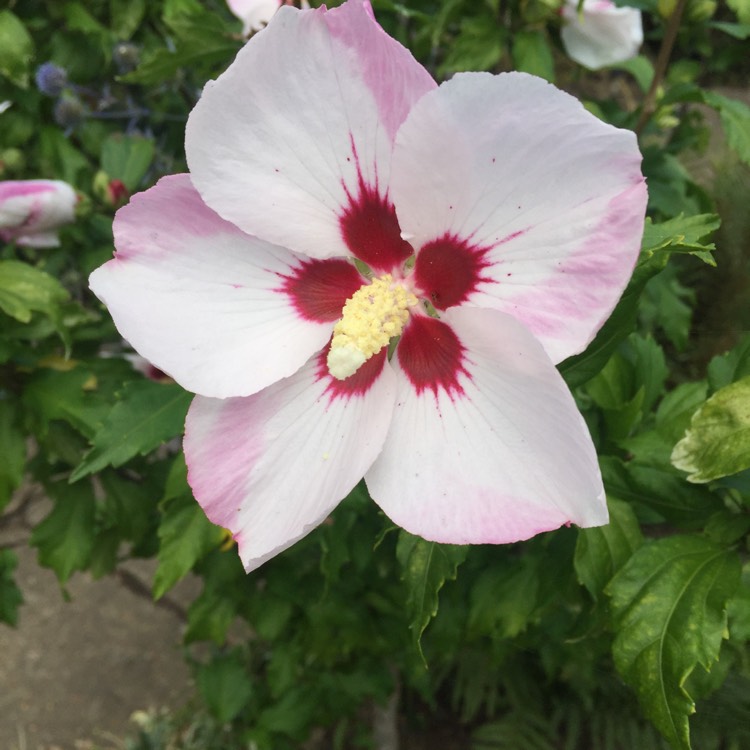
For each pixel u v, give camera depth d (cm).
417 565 16
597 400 22
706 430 15
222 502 15
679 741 15
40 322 26
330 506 14
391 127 14
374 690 40
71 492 31
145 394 21
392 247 15
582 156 12
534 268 13
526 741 41
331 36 13
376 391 15
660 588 16
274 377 15
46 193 26
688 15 26
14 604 39
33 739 48
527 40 26
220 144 14
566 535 22
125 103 35
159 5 34
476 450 14
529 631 30
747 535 17
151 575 52
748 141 25
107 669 50
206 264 15
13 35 30
